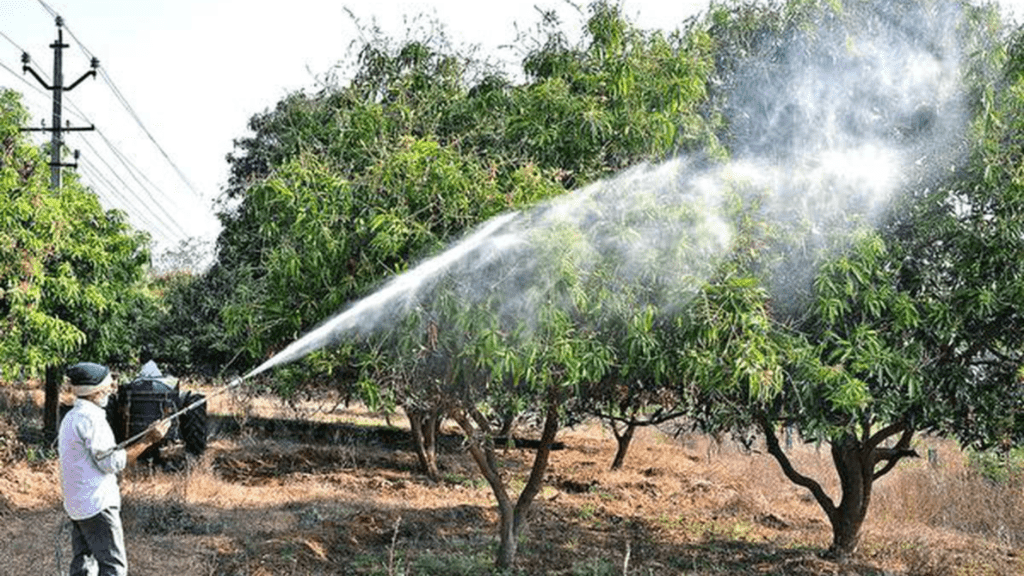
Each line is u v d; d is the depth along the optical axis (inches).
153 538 358.0
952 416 319.3
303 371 304.0
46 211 543.2
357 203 272.8
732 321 263.9
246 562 334.0
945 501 474.6
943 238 316.8
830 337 299.4
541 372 268.2
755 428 377.7
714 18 346.6
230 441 665.0
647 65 296.7
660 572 358.0
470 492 523.2
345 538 381.7
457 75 333.1
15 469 480.1
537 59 322.7
